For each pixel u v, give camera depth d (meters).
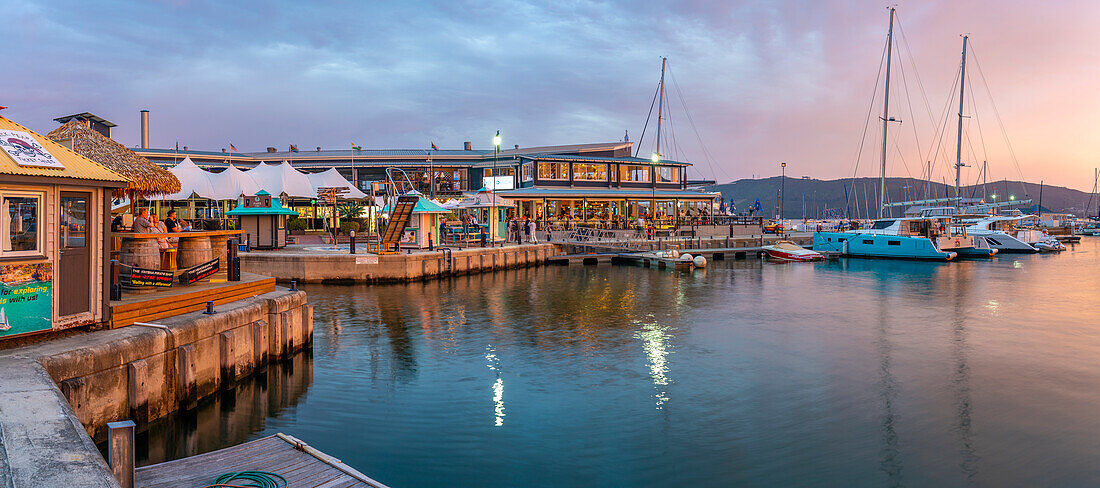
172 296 13.59
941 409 14.80
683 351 20.45
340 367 18.11
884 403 15.21
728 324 25.19
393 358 19.22
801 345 21.45
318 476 9.13
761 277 42.66
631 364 18.78
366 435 12.95
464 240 46.88
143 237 16.23
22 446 6.64
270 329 16.36
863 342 21.94
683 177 69.12
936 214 77.12
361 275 35.53
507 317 26.34
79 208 11.64
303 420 13.75
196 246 18.34
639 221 59.69
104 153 16.48
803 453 12.26
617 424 13.77
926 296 33.53
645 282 39.22
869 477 11.22
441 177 68.50
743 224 68.19
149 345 11.59
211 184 35.41
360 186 67.56
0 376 8.88
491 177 63.94
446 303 29.73
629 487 10.80
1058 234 96.31
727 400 15.39
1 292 10.33
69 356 9.99
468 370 17.95
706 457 12.02
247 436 12.73
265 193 38.03
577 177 62.25
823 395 15.83
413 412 14.40
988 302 31.38
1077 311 28.59
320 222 53.47
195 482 8.88
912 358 19.62
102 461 6.37
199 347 13.10
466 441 12.73
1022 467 11.63
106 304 12.03
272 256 35.62
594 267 48.62
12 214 10.55
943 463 11.80
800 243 68.38
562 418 14.10
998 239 66.56
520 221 55.88
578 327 24.36
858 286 37.78
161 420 11.90
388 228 36.88
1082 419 14.10
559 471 11.39
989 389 16.38
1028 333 23.58
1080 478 11.17
